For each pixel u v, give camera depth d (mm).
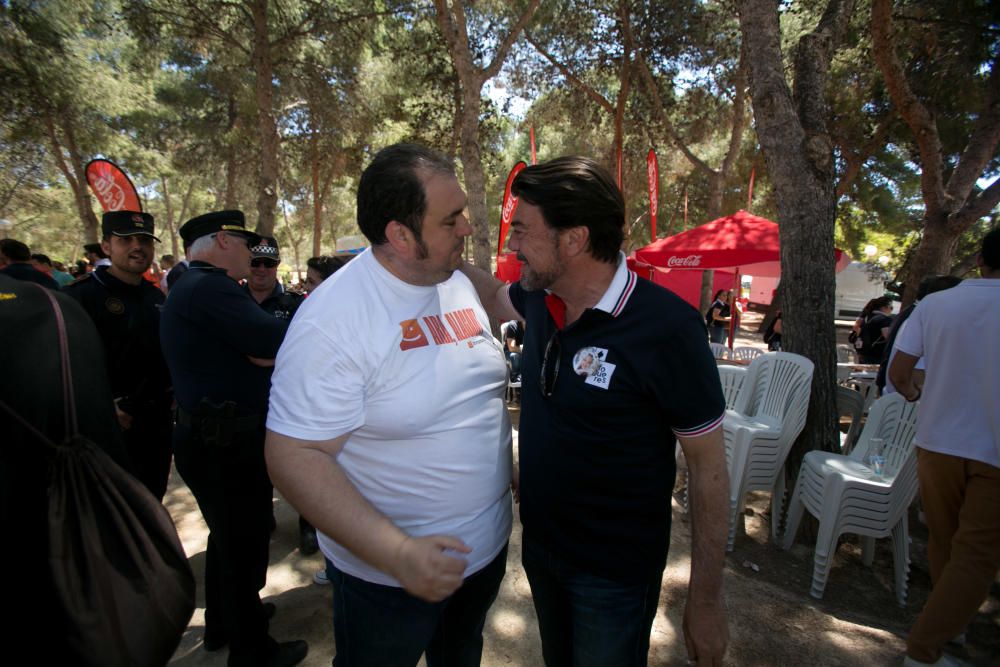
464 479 1334
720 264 5867
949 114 8461
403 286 1267
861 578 3031
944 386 2107
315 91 13539
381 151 1257
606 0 11336
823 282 3260
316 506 1062
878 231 14969
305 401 1104
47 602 1045
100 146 16094
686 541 3162
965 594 1985
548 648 1619
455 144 13539
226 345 1975
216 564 2195
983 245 2139
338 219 32750
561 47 12430
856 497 2746
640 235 26203
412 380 1229
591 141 16141
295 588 2711
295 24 12102
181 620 1181
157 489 2771
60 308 1205
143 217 2631
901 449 2885
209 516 2002
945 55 7086
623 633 1410
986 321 1986
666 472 1363
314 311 1165
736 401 4160
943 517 2189
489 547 1438
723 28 11328
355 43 11883
